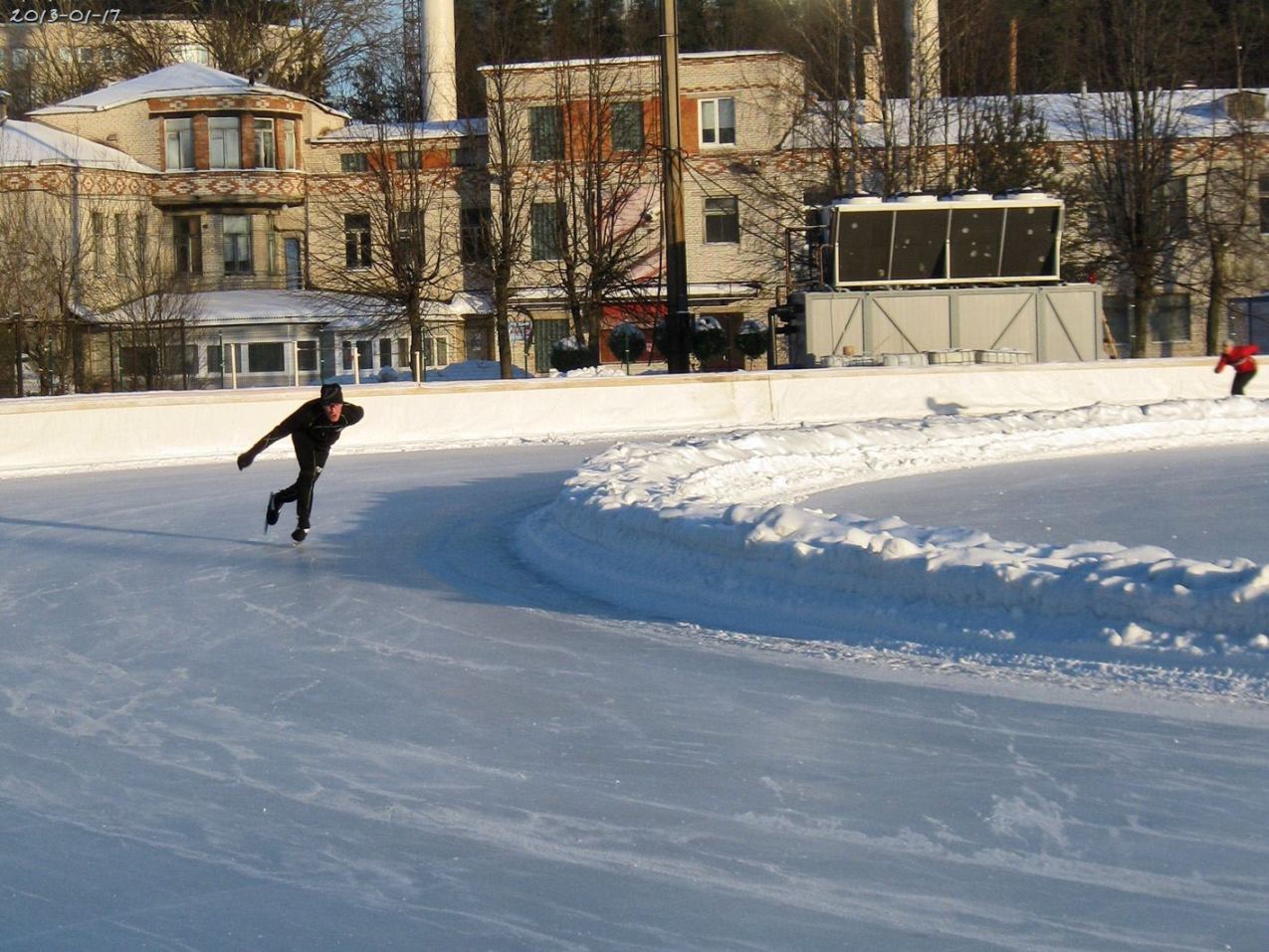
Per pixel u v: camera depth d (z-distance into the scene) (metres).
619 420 30.55
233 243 58.47
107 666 9.48
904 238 41.41
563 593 12.04
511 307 55.16
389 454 26.30
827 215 41.81
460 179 55.97
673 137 33.75
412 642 10.07
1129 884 5.21
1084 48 60.84
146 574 13.45
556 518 15.25
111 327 47.00
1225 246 48.88
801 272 52.25
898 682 8.40
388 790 6.59
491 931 4.97
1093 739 7.03
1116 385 33.91
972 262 41.78
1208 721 7.28
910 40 52.72
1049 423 25.31
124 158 57.00
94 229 54.09
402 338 55.50
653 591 11.70
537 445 27.59
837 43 52.81
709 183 55.50
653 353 51.91
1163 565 9.02
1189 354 55.00
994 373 33.25
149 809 6.41
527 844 5.82
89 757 7.26
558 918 5.06
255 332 54.12
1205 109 55.62
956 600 9.60
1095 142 50.25
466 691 8.51
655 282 53.50
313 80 77.75
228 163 57.88
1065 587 9.06
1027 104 56.56
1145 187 47.72
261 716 8.02
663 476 16.94
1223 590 8.45
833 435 22.42
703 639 9.92
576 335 50.28
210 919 5.15
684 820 6.06
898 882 5.30
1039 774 6.51
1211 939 4.73
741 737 7.32
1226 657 8.20
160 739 7.57
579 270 53.44
